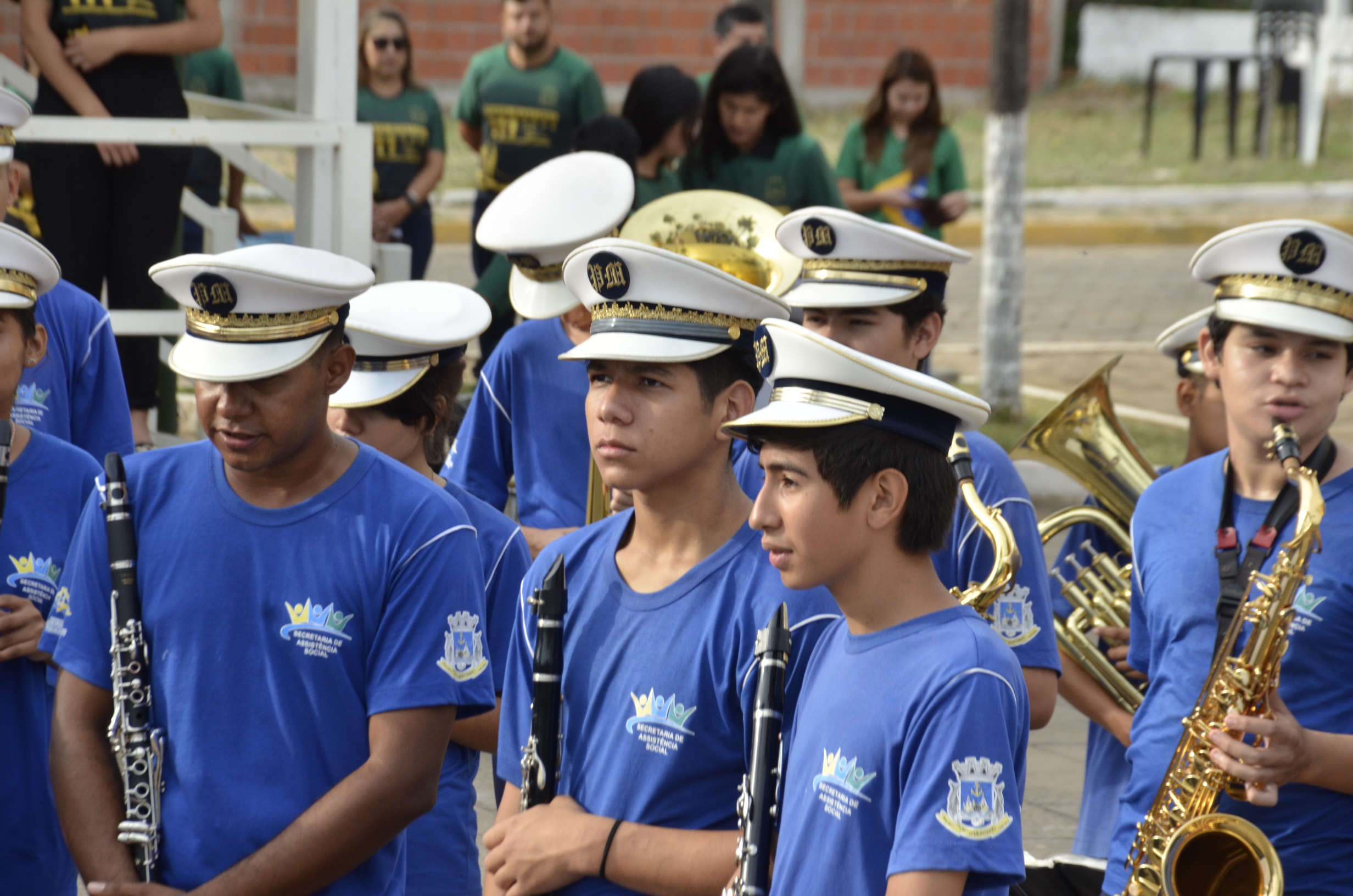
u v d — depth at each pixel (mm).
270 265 5418
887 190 19016
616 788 5523
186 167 12727
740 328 5676
